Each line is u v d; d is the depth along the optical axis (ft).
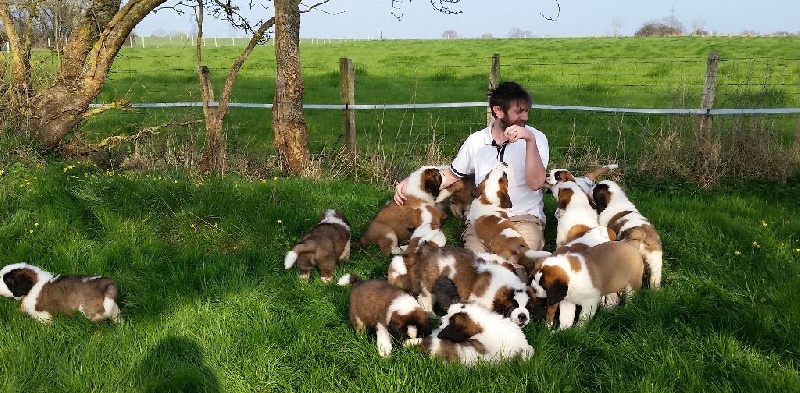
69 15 29.96
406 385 12.71
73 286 15.15
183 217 21.62
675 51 100.99
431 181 20.10
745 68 65.87
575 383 12.73
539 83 66.28
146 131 30.71
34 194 21.77
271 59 96.68
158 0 28.78
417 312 14.03
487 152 19.72
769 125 29.45
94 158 30.32
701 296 16.58
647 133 35.78
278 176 28.40
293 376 13.23
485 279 15.56
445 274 16.12
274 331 14.74
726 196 25.41
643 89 58.54
